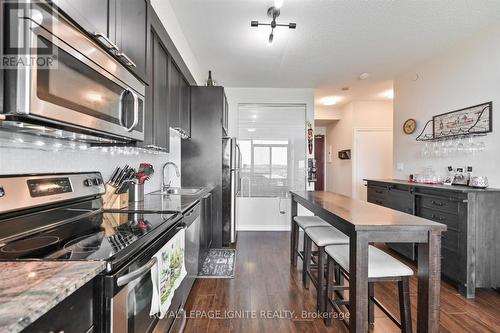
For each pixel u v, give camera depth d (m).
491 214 2.49
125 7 1.42
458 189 2.54
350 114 6.06
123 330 0.92
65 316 0.69
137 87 1.50
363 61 3.75
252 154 5.02
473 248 2.47
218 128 3.73
